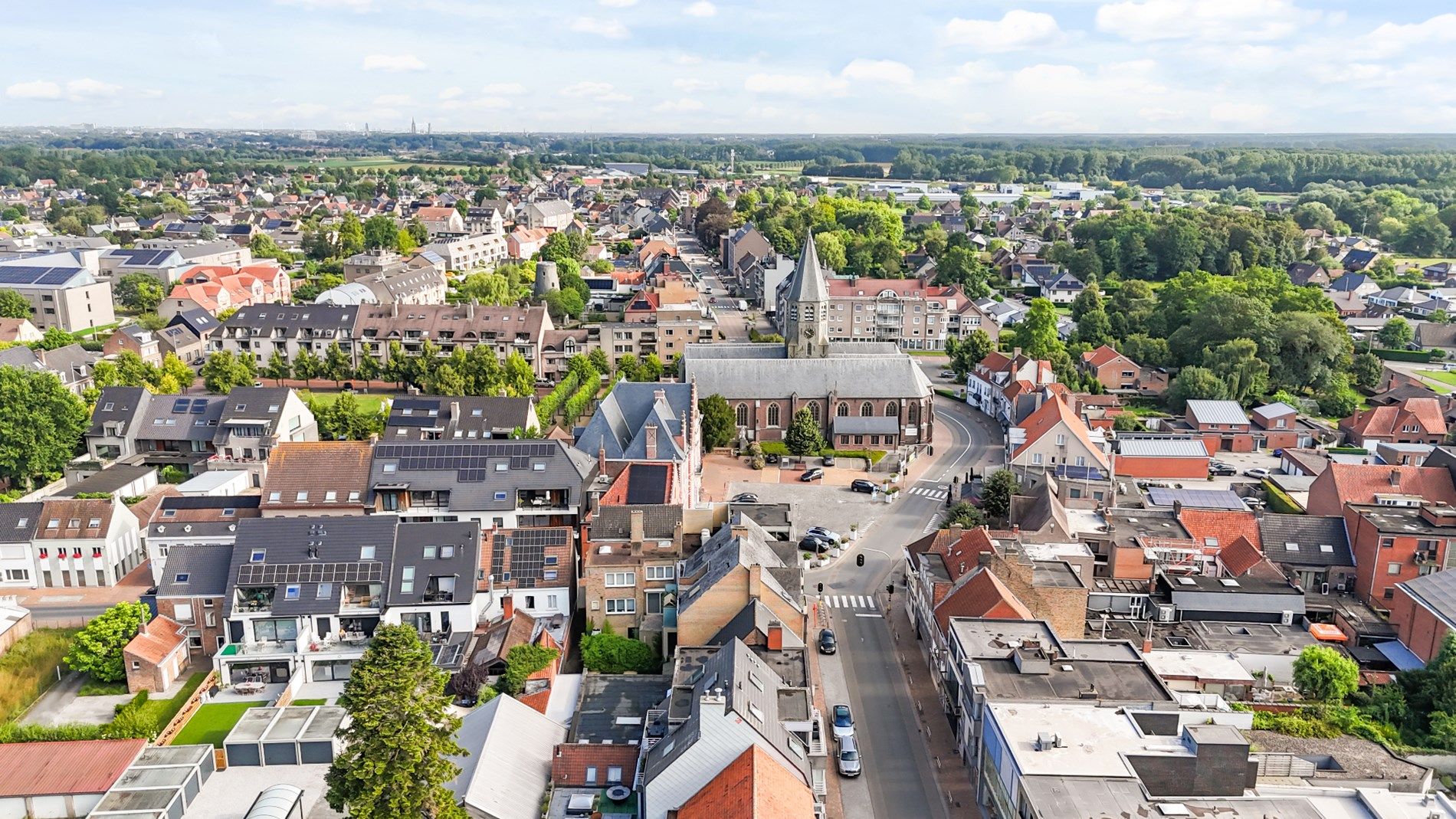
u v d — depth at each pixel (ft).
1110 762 219.61
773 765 208.85
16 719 286.66
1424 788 231.91
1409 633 323.78
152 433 495.82
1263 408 585.63
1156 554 361.51
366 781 199.62
